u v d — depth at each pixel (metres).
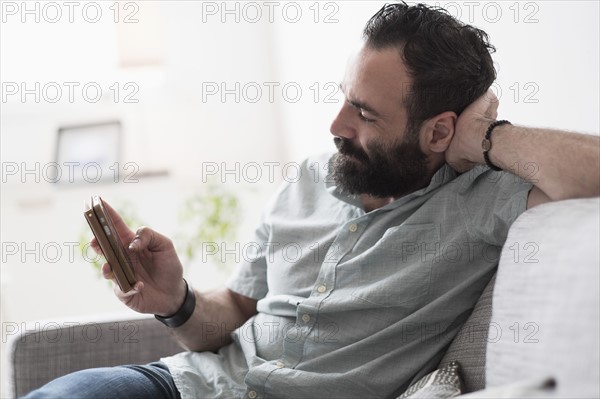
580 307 0.90
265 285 1.61
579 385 0.85
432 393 1.13
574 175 1.15
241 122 3.37
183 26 3.29
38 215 3.21
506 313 1.08
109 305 3.20
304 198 1.58
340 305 1.36
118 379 1.32
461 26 1.41
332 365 1.34
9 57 3.26
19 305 3.16
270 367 1.36
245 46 3.34
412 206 1.41
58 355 1.60
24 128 3.29
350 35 2.21
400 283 1.33
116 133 3.33
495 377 1.06
